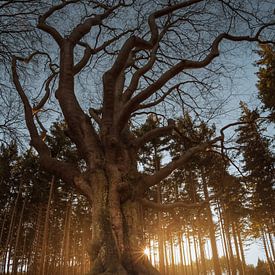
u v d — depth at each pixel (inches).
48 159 271.7
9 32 366.6
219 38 331.6
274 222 1101.1
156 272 216.7
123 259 213.3
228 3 379.2
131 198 250.2
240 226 1333.7
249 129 833.5
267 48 845.2
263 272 1904.5
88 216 1403.8
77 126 276.7
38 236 1444.4
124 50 278.1
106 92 273.3
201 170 912.3
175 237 1625.2
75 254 1943.9
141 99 272.8
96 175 252.5
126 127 306.2
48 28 306.8
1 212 1419.8
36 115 381.4
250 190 999.6
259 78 876.6
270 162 934.4
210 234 1022.4
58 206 1397.6
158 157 1023.0
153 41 302.0
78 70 331.3
